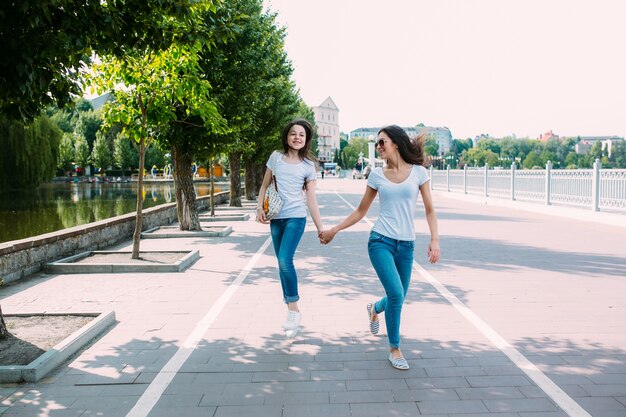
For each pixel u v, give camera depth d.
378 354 4.35
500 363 4.08
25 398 3.60
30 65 4.41
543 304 5.91
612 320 5.25
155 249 10.91
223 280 7.58
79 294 6.81
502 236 12.24
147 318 5.59
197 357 4.36
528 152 185.00
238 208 22.94
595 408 3.27
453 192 29.52
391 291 3.98
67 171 86.12
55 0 4.26
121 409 3.40
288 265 4.80
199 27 6.02
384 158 4.16
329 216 18.19
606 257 9.17
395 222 4.07
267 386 3.73
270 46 17.52
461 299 6.17
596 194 15.66
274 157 5.01
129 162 83.12
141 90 9.30
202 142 13.19
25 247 8.09
